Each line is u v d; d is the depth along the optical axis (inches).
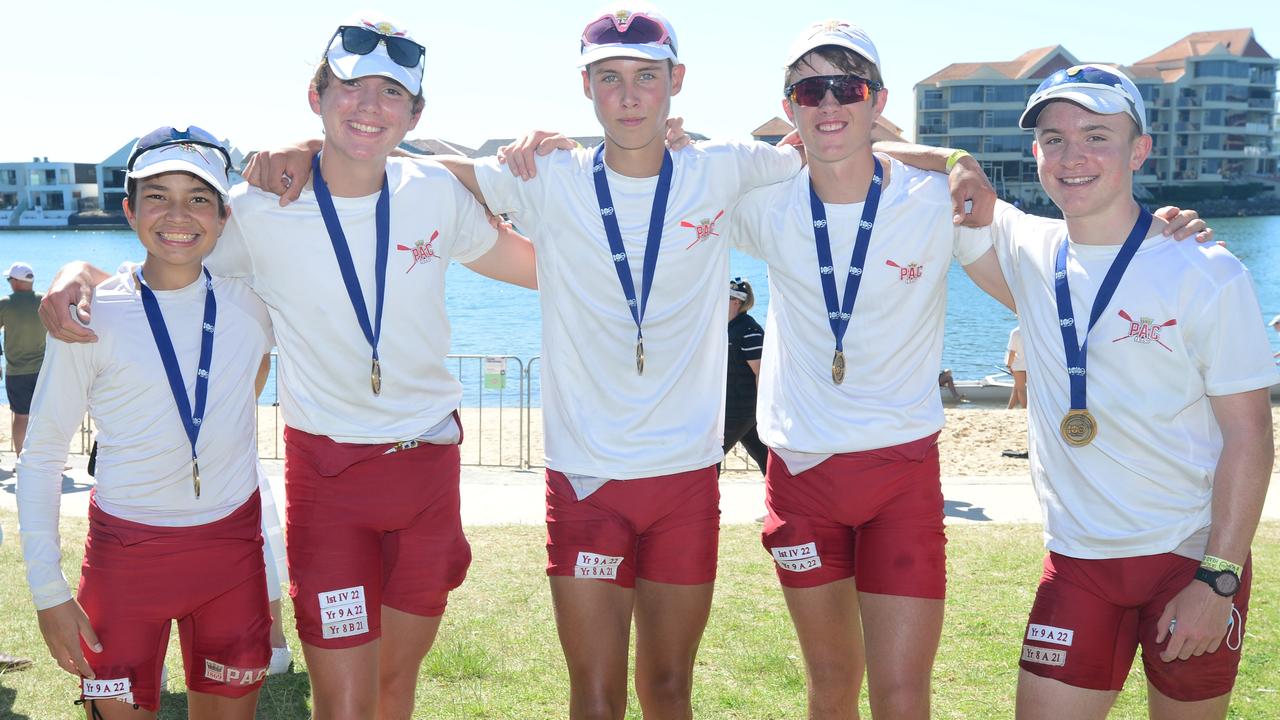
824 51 136.7
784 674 199.0
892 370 143.4
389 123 131.4
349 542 138.8
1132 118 125.0
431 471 143.4
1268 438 122.8
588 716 142.9
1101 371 127.0
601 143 150.0
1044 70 3700.8
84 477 399.5
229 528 132.5
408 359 139.6
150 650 130.9
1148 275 125.0
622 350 141.9
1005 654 209.3
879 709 141.0
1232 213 4190.5
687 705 151.8
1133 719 180.7
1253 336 122.2
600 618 143.4
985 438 526.9
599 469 142.2
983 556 285.6
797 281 145.0
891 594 142.6
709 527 147.9
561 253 142.6
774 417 149.6
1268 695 187.6
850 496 143.7
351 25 129.6
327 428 138.2
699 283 144.3
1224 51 4143.7
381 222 135.9
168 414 127.8
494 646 213.9
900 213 141.3
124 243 3619.6
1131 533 126.8
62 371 126.0
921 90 3759.8
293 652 209.5
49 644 129.0
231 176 141.0
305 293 135.5
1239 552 120.6
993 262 144.4
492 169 143.3
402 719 148.5
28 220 4916.3
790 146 152.3
